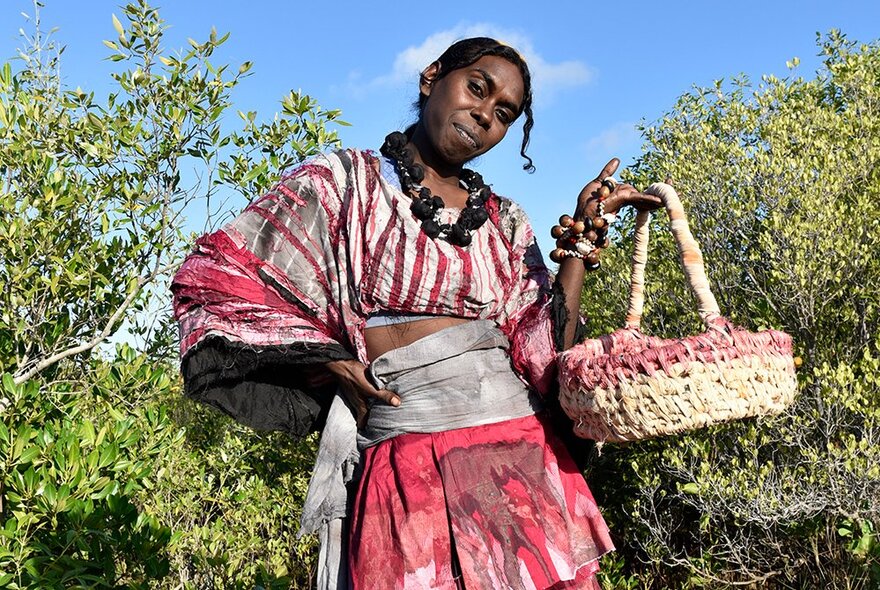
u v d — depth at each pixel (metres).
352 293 1.87
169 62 4.23
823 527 5.41
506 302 1.97
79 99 4.35
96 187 4.14
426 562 1.74
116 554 3.37
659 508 6.41
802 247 5.06
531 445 1.88
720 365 1.63
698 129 6.04
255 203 1.90
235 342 1.79
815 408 5.02
